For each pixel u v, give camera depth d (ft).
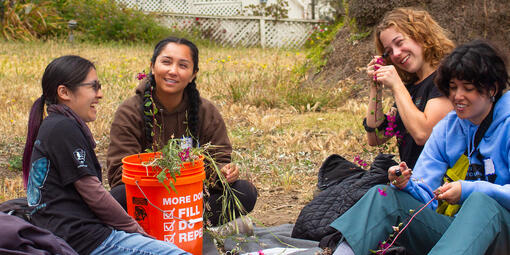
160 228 9.89
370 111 12.34
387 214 8.93
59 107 8.82
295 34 60.54
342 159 13.17
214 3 66.64
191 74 11.32
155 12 60.29
